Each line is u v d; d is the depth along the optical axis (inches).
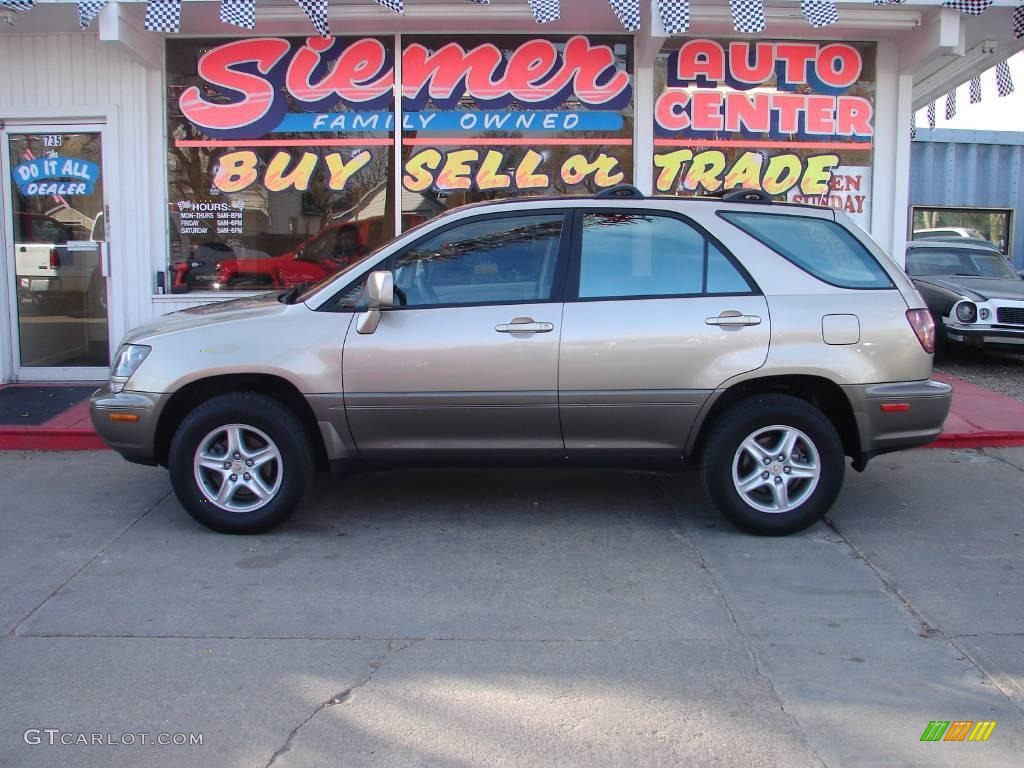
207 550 203.0
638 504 235.5
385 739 129.5
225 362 202.8
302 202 353.1
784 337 201.2
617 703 139.0
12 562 196.1
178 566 193.8
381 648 157.1
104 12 306.2
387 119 348.8
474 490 247.3
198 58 346.6
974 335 417.1
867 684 145.0
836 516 227.0
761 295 203.6
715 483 206.7
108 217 351.9
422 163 350.6
